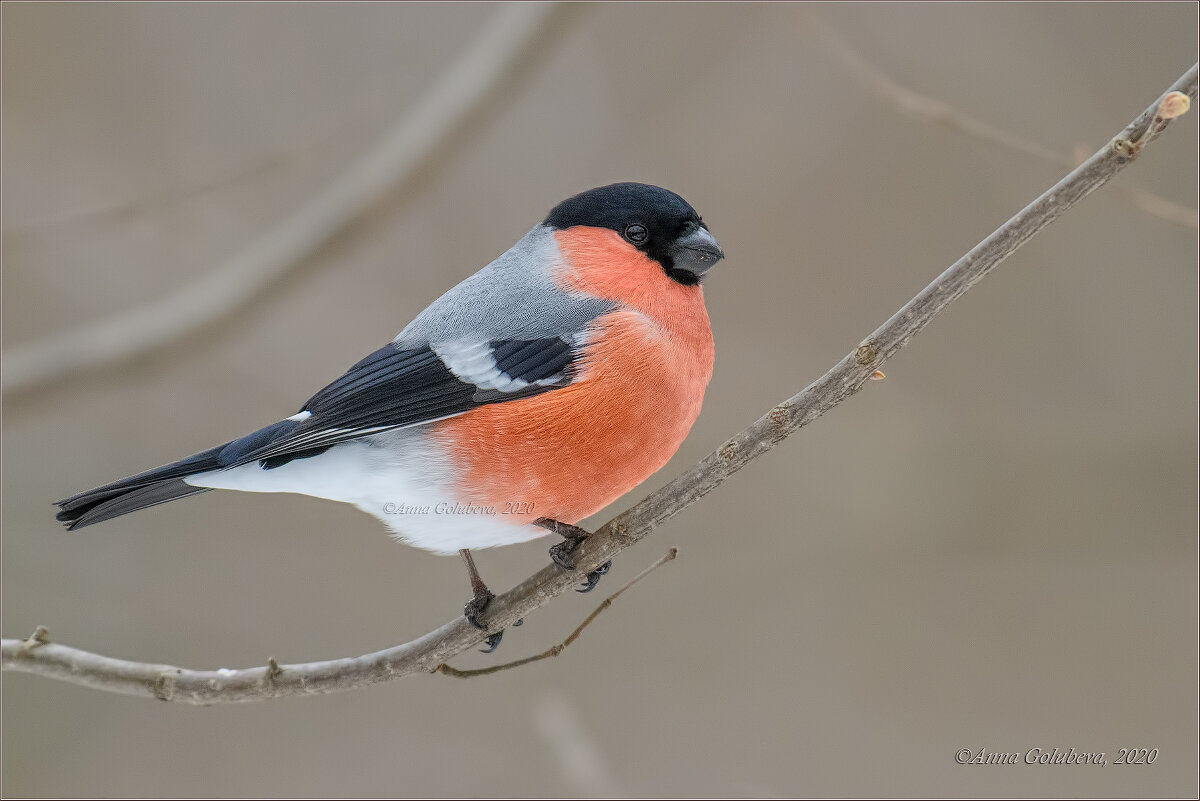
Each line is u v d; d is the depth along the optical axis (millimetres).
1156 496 12453
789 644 12016
